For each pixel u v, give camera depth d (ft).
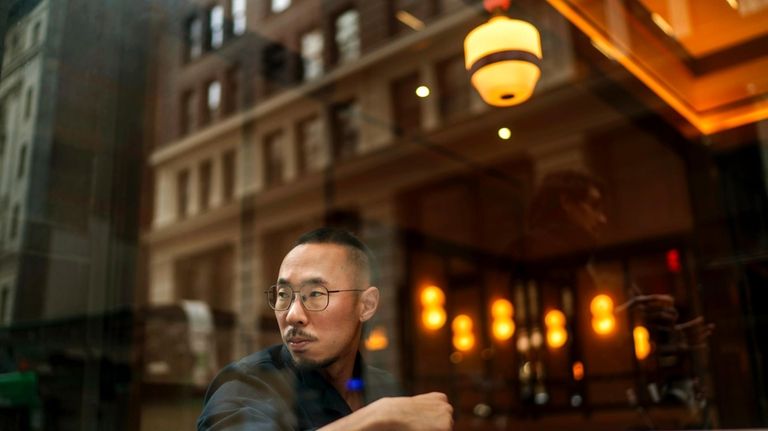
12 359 7.84
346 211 41.06
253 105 40.47
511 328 20.75
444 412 3.61
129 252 9.96
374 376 4.90
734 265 11.00
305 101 38.27
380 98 32.17
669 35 11.89
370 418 3.42
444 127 30.40
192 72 22.90
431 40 25.76
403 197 37.83
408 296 35.09
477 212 32.96
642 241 16.93
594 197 9.18
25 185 8.07
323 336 4.05
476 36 9.87
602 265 9.27
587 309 9.42
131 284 9.80
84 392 8.63
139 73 10.32
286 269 4.22
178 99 25.61
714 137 14.96
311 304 4.07
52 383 8.23
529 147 26.86
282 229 45.42
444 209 35.27
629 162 21.40
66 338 8.47
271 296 4.32
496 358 24.41
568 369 14.80
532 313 15.31
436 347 32.45
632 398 7.78
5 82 7.64
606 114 21.70
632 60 13.51
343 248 4.30
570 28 11.56
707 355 7.91
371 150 38.14
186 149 45.60
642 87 15.08
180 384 13.97
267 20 22.06
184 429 13.05
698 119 15.02
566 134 24.39
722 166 14.73
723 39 11.78
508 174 29.76
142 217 10.64
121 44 9.74
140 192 10.34
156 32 11.04
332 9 25.93
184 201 47.06
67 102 8.69
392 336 33.01
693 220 15.75
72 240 8.77
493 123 27.71
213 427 3.71
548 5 10.61
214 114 41.98
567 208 9.19
